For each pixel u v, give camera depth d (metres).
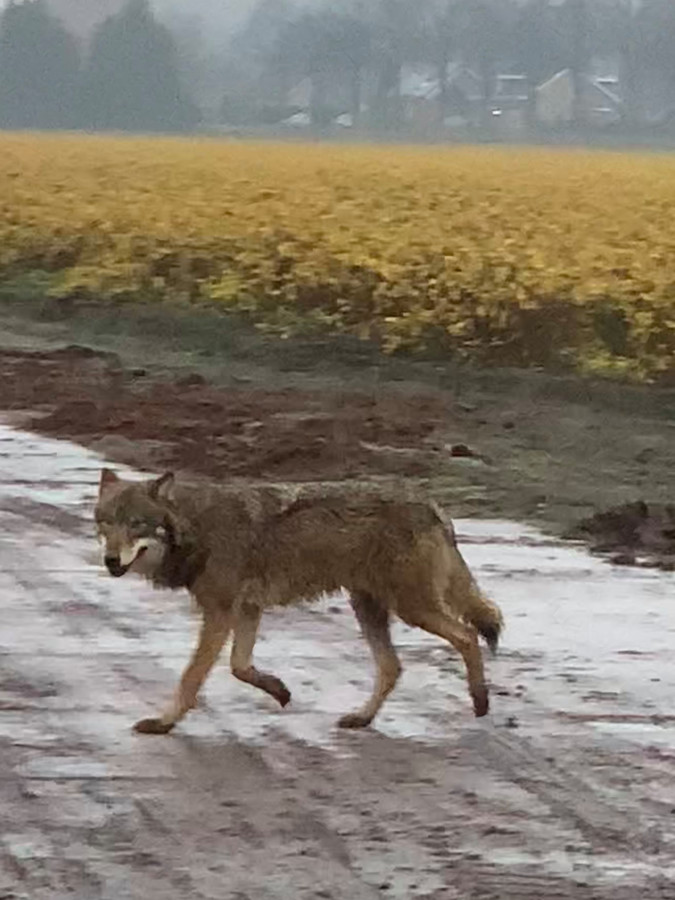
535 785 6.72
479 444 16.09
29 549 11.30
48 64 74.12
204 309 26.66
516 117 75.50
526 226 27.16
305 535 7.36
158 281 27.94
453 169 38.88
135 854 5.89
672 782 6.78
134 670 8.33
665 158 47.03
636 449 16.06
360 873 5.75
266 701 7.87
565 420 17.83
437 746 7.22
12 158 44.91
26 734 7.28
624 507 12.66
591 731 7.45
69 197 34.53
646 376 20.12
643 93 73.75
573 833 6.18
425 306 23.11
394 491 7.50
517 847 6.02
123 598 9.92
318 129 75.12
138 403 18.72
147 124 73.62
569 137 70.06
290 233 27.39
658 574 10.81
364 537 7.39
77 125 73.81
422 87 77.44
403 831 6.16
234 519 7.35
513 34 76.19
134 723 7.46
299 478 14.23
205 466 14.73
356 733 7.39
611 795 6.61
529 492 13.73
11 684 8.06
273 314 24.94
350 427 16.86
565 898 5.57
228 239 28.20
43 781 6.66
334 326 24.17
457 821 6.29
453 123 76.06
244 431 16.66
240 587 7.37
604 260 23.30
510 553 11.41
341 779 6.76
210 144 55.44
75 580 10.39
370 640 7.61
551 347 21.52
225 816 6.29
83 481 13.98
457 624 7.57
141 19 74.00
